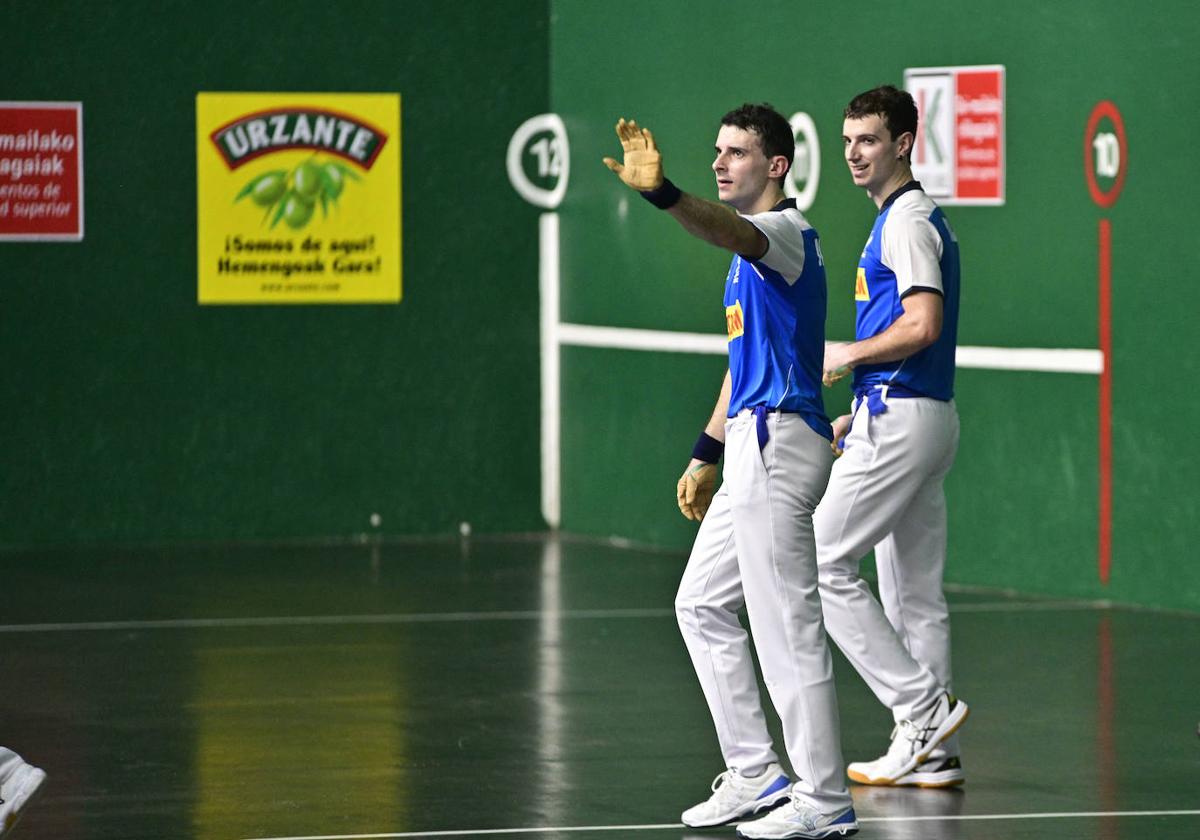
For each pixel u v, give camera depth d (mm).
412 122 33188
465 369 33750
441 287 33594
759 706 15453
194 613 25828
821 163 29062
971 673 21875
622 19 32156
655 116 31625
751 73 30031
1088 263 26219
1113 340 26031
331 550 32000
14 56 31188
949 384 16969
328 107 32719
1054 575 26906
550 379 34031
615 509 32969
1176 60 25188
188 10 31938
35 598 26984
